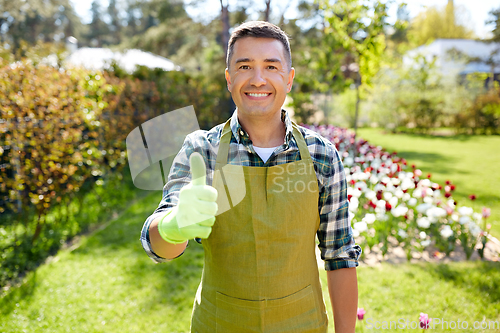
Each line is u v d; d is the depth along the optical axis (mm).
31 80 3914
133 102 6457
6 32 27328
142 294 3102
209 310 1111
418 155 10445
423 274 3316
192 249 3986
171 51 24859
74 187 4543
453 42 26672
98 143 5035
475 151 11062
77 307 2916
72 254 3795
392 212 3727
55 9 29156
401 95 16797
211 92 11312
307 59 7281
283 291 1072
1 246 3734
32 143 3857
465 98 16609
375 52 6230
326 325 1188
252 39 1045
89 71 4973
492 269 3395
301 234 1091
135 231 4402
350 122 19547
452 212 3930
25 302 2951
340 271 1222
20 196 3967
